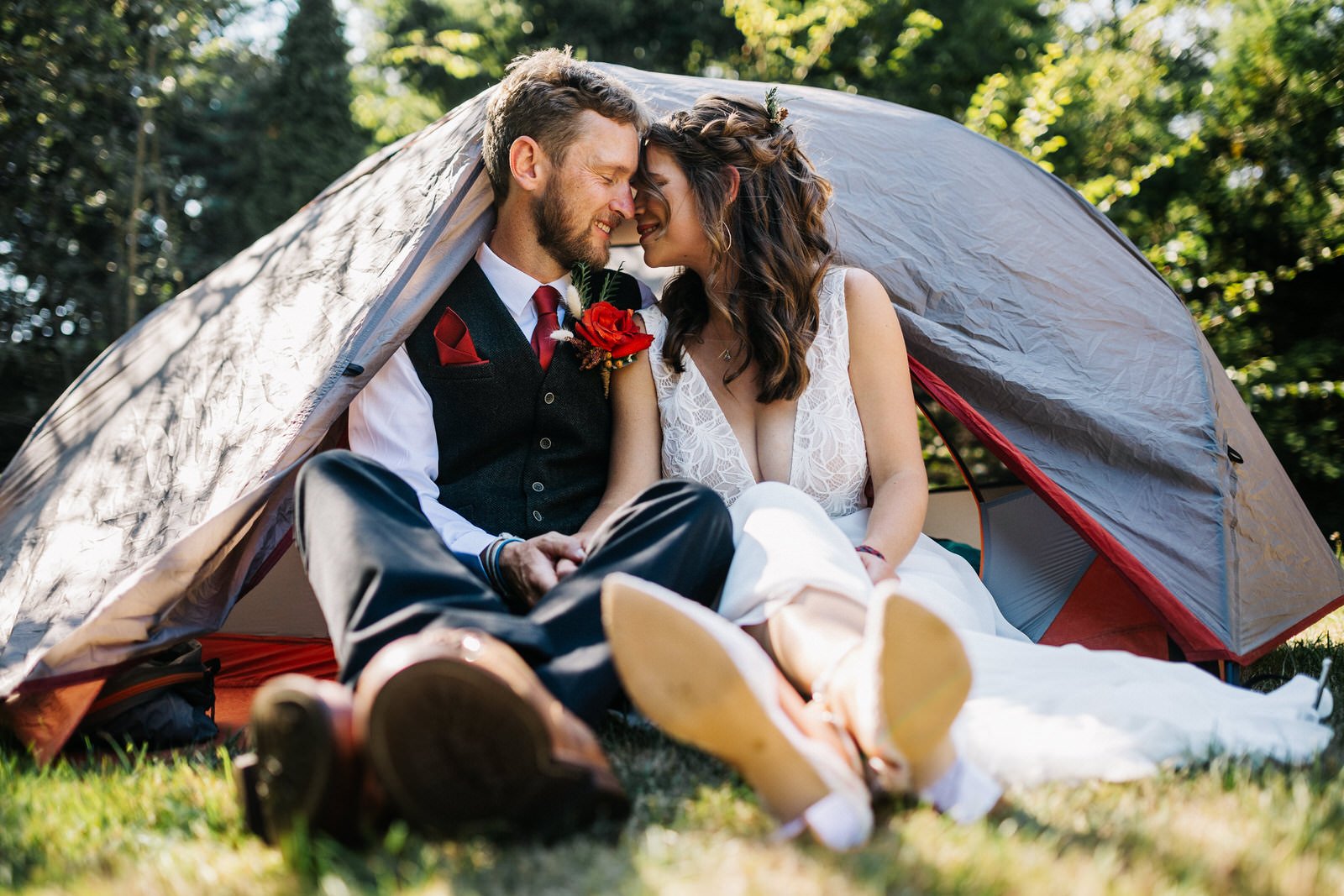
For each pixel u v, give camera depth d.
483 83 13.90
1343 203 7.45
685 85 3.01
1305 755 1.70
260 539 2.22
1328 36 7.48
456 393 2.43
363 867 1.27
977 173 3.01
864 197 2.88
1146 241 8.43
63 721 2.04
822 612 1.63
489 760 1.28
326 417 2.27
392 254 2.45
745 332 2.36
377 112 13.32
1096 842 1.34
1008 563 3.06
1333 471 7.03
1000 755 1.63
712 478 2.38
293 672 2.92
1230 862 1.26
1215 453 2.67
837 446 2.34
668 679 1.31
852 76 11.95
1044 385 2.67
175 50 8.86
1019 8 11.77
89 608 2.17
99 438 2.67
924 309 2.77
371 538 1.61
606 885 1.19
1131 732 1.68
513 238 2.50
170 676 2.19
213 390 2.52
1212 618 2.49
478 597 1.58
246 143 11.78
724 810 1.46
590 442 2.51
